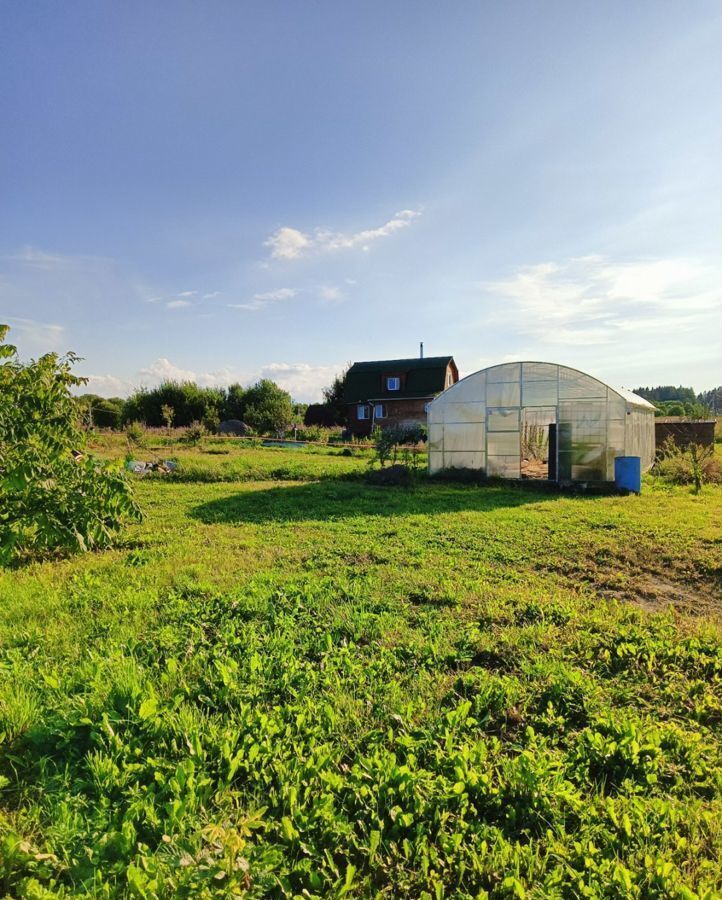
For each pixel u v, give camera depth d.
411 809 2.86
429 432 18.41
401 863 2.58
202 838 2.56
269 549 8.30
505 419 17.59
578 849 2.63
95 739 3.29
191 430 29.66
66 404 3.96
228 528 9.95
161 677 4.06
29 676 4.06
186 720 3.49
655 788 3.10
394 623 5.34
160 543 8.88
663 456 22.64
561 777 3.10
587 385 16.48
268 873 2.41
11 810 2.83
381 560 7.72
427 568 7.25
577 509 11.91
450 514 11.30
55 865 2.44
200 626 5.17
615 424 16.16
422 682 4.17
